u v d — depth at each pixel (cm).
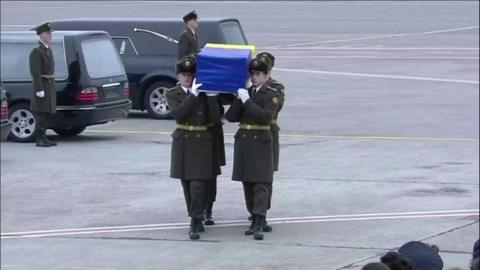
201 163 1400
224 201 1655
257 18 6550
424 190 1730
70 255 1343
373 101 2980
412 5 7438
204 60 1370
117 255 1338
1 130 1950
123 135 2434
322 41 5150
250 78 1390
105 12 6694
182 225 1502
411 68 3884
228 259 1305
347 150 2142
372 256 1307
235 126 2522
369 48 4734
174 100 1399
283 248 1355
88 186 1795
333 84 3419
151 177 1872
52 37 2328
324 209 1591
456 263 1257
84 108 2300
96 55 2356
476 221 1504
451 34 5406
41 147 2250
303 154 2092
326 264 1272
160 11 6794
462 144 2216
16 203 1662
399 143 2233
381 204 1623
